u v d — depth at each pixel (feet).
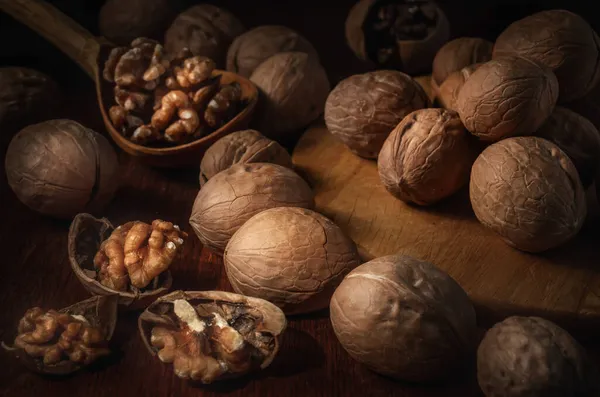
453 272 1.01
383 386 0.93
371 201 1.10
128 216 1.14
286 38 1.29
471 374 0.93
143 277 1.00
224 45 1.34
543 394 0.83
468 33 1.44
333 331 0.99
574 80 1.14
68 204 1.09
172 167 1.19
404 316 0.86
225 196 1.01
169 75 1.17
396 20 1.34
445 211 1.08
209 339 0.93
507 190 0.97
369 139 1.12
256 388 0.94
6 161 1.10
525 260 1.02
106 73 1.18
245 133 1.11
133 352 0.98
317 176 1.15
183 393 0.94
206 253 1.09
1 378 0.96
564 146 1.06
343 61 1.41
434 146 1.03
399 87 1.11
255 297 0.95
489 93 1.01
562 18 1.14
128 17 1.37
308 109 1.21
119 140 1.15
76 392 0.94
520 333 0.85
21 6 1.28
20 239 1.12
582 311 0.97
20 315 1.02
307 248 0.94
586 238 1.04
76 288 1.06
